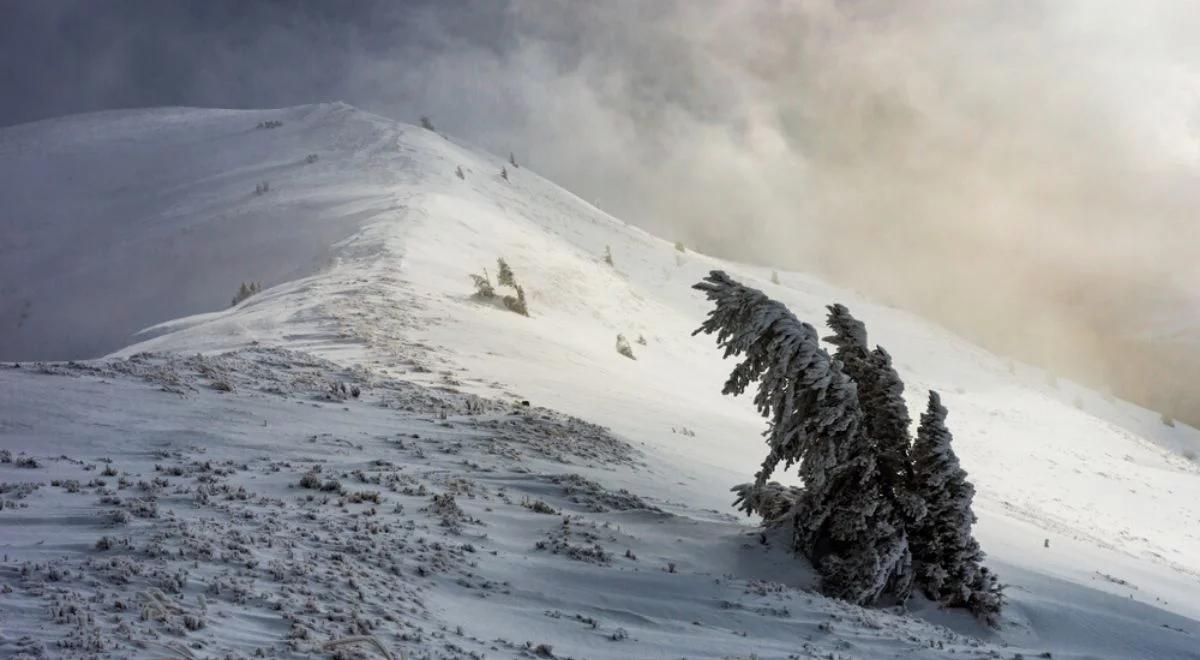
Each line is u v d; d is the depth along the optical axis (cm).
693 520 1691
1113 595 1888
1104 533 4412
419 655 731
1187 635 1659
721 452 2839
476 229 8069
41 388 1823
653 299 9225
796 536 1600
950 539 1614
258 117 18275
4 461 1283
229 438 1688
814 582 1486
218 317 4578
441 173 12456
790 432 1614
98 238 11044
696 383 5822
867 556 1511
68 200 13512
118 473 1309
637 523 1591
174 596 770
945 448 1628
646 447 2500
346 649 712
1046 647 1477
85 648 606
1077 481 5944
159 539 936
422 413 2273
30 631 627
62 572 777
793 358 1614
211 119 18825
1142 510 5488
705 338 7762
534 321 5294
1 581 740
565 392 3259
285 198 10225
